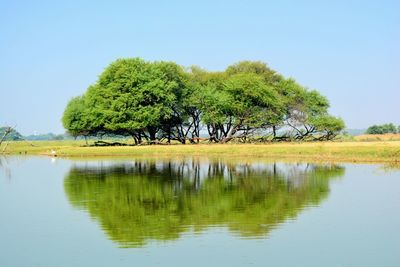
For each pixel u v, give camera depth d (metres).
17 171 52.94
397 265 18.36
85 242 21.70
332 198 31.44
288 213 26.97
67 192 35.94
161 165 57.88
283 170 48.72
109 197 33.38
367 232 22.73
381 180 39.44
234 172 47.94
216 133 103.12
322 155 61.12
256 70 112.75
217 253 19.88
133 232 23.27
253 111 98.19
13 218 26.62
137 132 99.50
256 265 18.47
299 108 102.38
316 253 19.78
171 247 20.75
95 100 96.50
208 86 102.69
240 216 26.39
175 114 100.50
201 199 31.98
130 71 96.12
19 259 19.53
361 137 108.62
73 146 100.62
